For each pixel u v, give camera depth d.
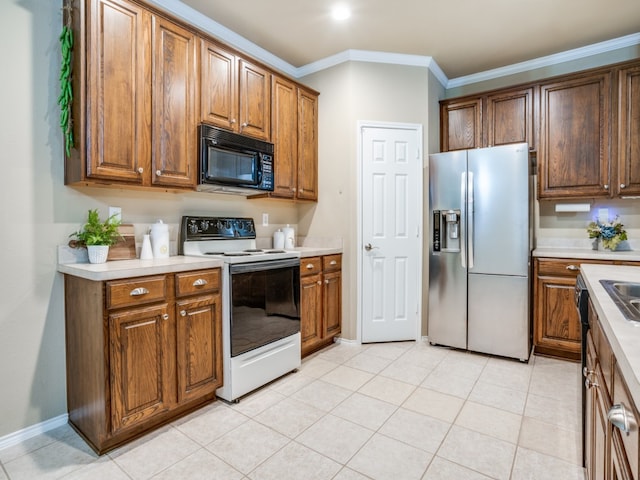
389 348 3.24
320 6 2.60
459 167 3.12
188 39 2.33
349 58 3.29
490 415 2.10
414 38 3.06
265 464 1.69
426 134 3.41
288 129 3.13
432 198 3.25
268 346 2.51
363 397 2.33
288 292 2.69
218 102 2.52
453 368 2.79
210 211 2.85
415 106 3.41
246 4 2.57
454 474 1.61
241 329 2.30
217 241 2.79
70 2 1.93
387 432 1.94
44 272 1.97
